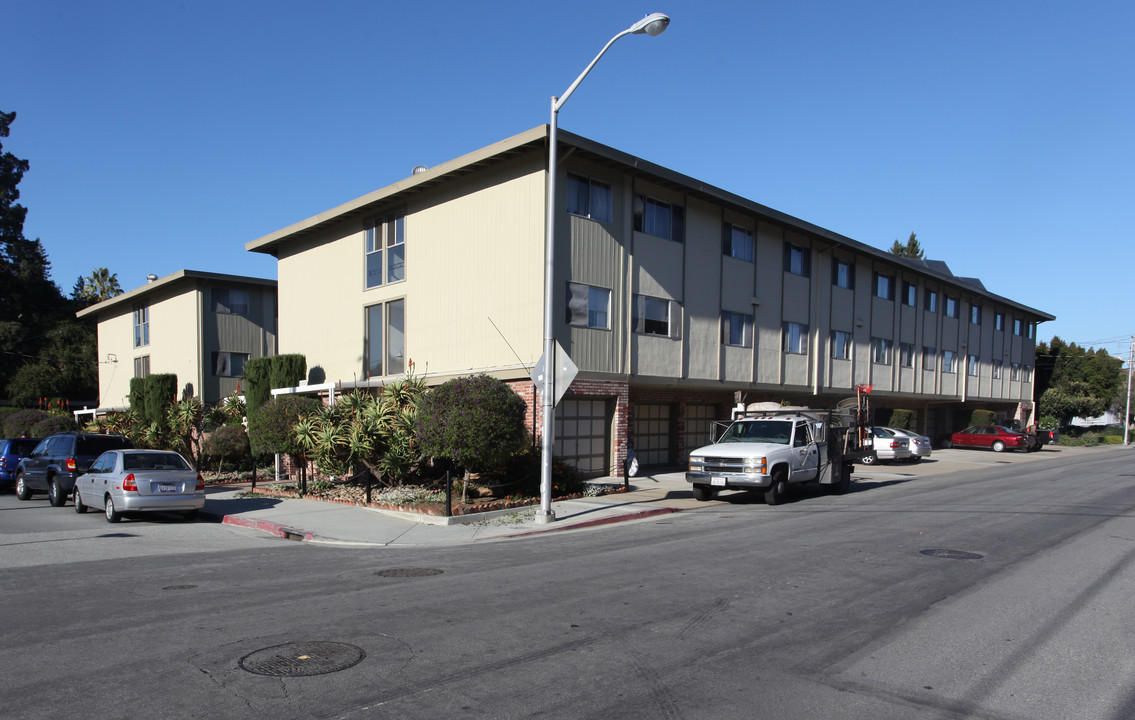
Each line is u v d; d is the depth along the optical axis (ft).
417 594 25.34
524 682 16.76
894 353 111.24
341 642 19.71
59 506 58.08
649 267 70.23
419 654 18.71
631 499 54.54
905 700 15.87
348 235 82.48
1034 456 117.50
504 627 21.07
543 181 61.05
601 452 67.87
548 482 44.09
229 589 26.45
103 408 128.06
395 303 76.02
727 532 39.60
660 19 38.50
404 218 74.90
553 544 36.96
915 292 117.91
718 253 78.48
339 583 27.40
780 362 86.94
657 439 80.07
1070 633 20.62
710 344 77.15
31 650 19.21
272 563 32.12
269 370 83.71
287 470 77.20
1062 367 183.73
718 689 16.40
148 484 46.75
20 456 73.15
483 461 48.11
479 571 29.55
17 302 169.68
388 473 55.57
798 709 15.34
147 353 120.37
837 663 18.13
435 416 46.60
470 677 17.07
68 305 178.60
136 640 20.03
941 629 20.94
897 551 32.96
